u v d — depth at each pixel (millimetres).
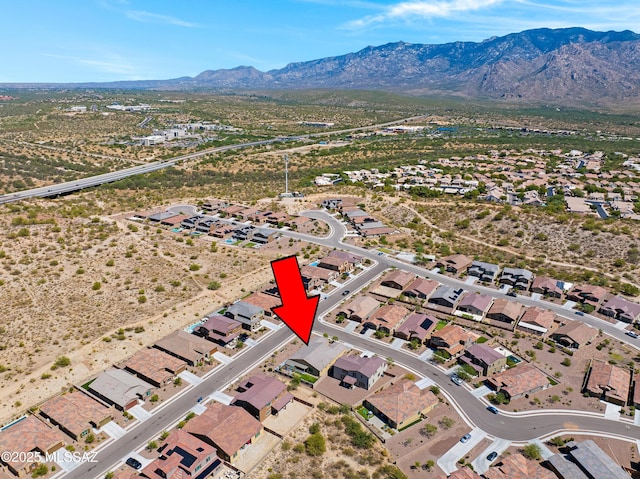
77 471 76375
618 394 93750
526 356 109188
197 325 120688
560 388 98312
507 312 124062
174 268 153750
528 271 150500
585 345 114188
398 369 104875
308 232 194250
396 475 75188
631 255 157875
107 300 130625
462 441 83812
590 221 178750
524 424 88312
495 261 162625
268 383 93250
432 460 79438
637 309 126562
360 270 157875
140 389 93938
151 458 79062
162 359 103125
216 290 139750
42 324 117062
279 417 88938
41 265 146375
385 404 89938
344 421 87750
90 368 102875
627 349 112688
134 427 86312
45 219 183375
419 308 131875
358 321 125375
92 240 169500
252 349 111875
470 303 129375
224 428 80750
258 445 81812
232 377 101375
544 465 77938
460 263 157375
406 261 165375
